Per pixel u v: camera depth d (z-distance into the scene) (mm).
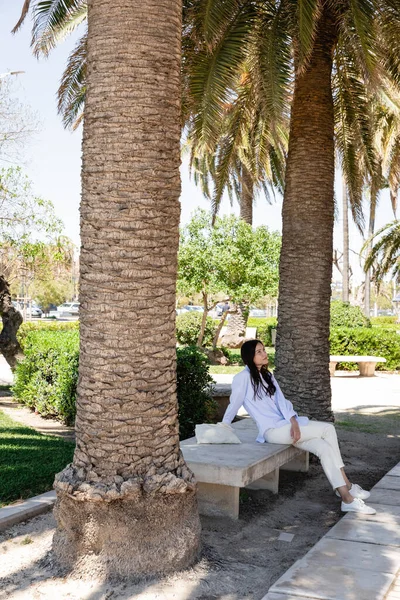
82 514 4059
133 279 4082
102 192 4105
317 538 4984
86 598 3797
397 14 8117
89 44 4238
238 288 19141
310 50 7098
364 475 7082
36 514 5211
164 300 4184
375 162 11289
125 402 4066
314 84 7883
